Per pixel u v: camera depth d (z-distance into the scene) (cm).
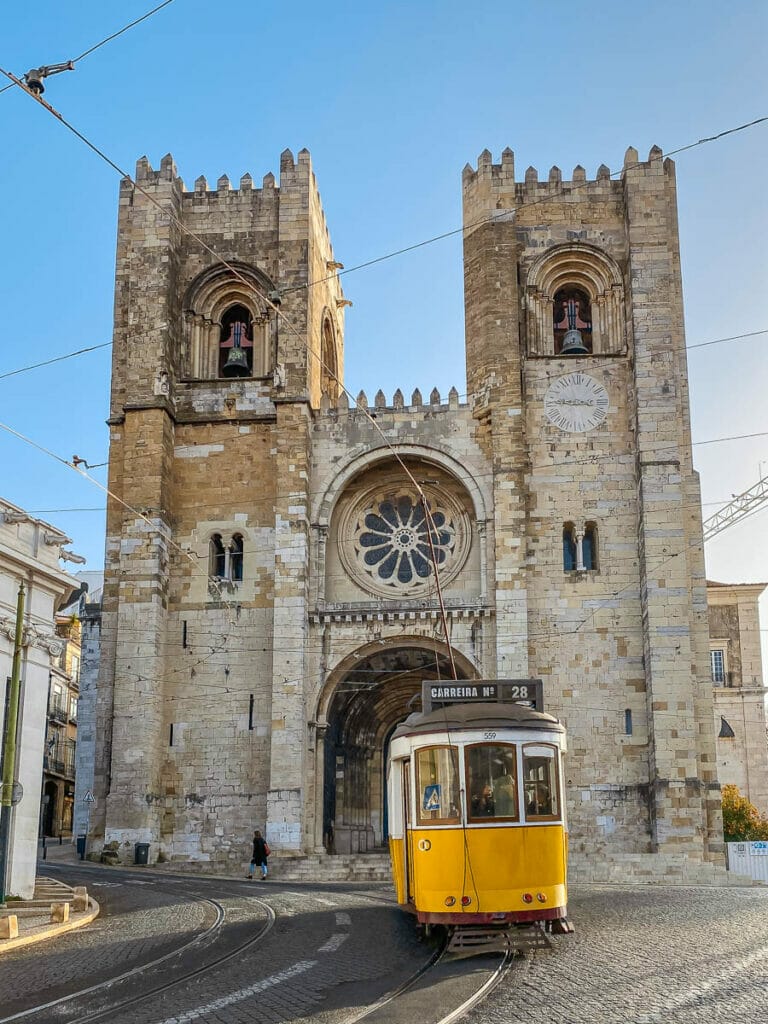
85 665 7050
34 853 3291
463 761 2234
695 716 4953
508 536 5147
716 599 7712
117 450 5547
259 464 5519
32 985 1858
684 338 5481
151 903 3262
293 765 4991
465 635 5156
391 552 5494
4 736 3183
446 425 5434
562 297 5738
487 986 1691
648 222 5456
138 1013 1546
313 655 5225
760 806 7325
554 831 2219
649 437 5194
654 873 4462
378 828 5678
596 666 5094
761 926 2338
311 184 5816
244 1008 1558
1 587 3238
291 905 3112
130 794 4997
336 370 6800
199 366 5709
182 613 5369
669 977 1692
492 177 5569
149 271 5619
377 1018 1466
